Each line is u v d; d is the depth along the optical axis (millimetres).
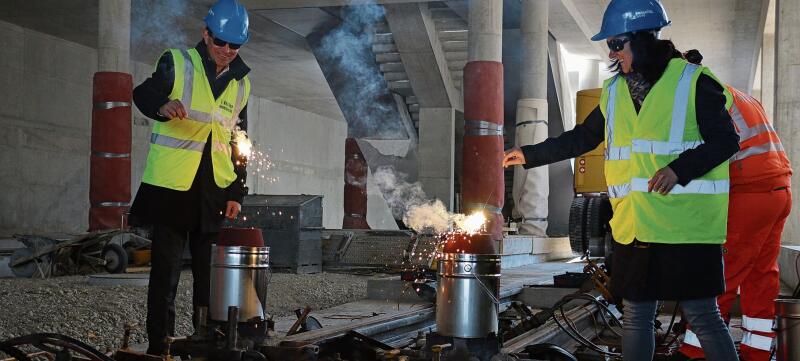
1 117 23484
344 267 14758
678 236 3768
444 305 4262
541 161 4430
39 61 24859
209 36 4906
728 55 30922
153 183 4844
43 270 13828
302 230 14070
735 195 5246
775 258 5332
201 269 5016
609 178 4031
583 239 13711
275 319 7695
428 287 8578
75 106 26438
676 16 25641
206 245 5023
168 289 4875
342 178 44125
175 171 4840
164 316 4844
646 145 3848
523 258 17906
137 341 6840
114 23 17312
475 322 4207
